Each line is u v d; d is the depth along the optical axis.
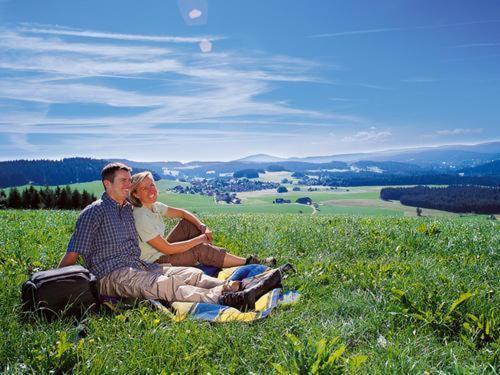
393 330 4.59
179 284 5.61
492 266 7.11
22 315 4.82
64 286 4.86
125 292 5.62
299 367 3.56
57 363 3.76
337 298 5.55
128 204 6.15
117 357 3.98
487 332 4.32
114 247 5.76
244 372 3.86
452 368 3.67
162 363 3.88
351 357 3.90
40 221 13.97
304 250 8.93
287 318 4.91
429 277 6.21
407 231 9.92
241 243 9.34
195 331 4.47
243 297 5.37
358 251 8.46
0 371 3.73
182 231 7.57
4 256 7.61
